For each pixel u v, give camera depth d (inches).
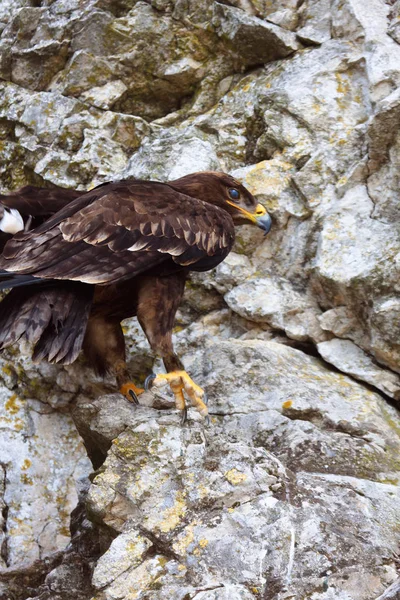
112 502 287.6
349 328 370.9
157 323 309.6
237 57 438.6
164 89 449.1
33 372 399.5
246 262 395.9
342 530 277.1
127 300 321.1
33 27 458.6
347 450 317.7
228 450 293.7
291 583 261.0
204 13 442.9
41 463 391.2
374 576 263.0
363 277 358.3
